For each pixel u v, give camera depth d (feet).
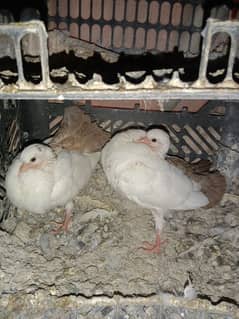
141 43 2.37
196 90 1.18
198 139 2.19
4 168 1.92
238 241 1.94
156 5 2.28
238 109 2.03
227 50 2.12
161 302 1.59
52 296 1.57
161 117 2.16
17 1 2.15
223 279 1.76
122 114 2.16
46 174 1.80
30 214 2.04
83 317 1.57
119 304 1.58
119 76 1.29
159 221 1.93
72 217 2.06
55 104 2.10
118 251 1.88
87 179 2.03
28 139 2.16
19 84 1.18
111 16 2.31
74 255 1.85
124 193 1.91
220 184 2.02
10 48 1.89
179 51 2.37
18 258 1.79
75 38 2.29
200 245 1.91
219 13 2.08
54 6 2.25
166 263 1.83
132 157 1.87
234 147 2.12
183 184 1.88
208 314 1.56
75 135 2.02
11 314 1.52
